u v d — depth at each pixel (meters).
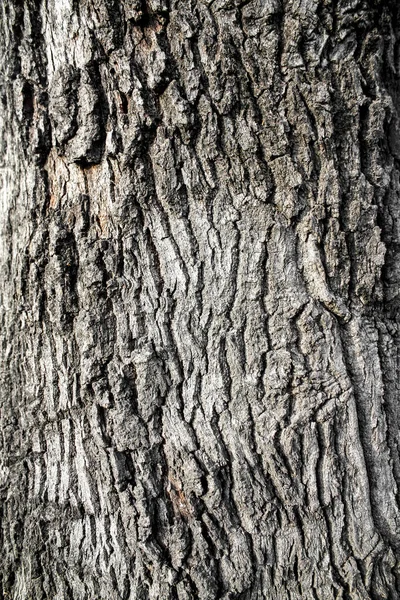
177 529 0.92
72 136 0.93
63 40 0.93
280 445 0.92
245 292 0.92
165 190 0.92
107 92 0.92
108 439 0.94
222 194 0.92
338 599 0.91
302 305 0.91
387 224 0.94
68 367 0.95
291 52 0.90
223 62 0.89
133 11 0.90
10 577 1.01
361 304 0.94
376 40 0.91
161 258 0.93
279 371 0.91
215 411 0.92
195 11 0.90
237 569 0.92
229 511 0.92
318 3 0.89
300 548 0.92
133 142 0.91
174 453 0.93
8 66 0.96
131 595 0.93
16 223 0.99
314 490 0.92
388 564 0.93
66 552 0.96
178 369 0.93
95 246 0.93
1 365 1.02
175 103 0.90
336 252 0.92
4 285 1.01
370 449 0.93
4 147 1.01
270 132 0.90
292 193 0.91
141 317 0.93
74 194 0.95
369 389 0.93
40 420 0.98
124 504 0.93
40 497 0.98
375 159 0.93
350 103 0.91
